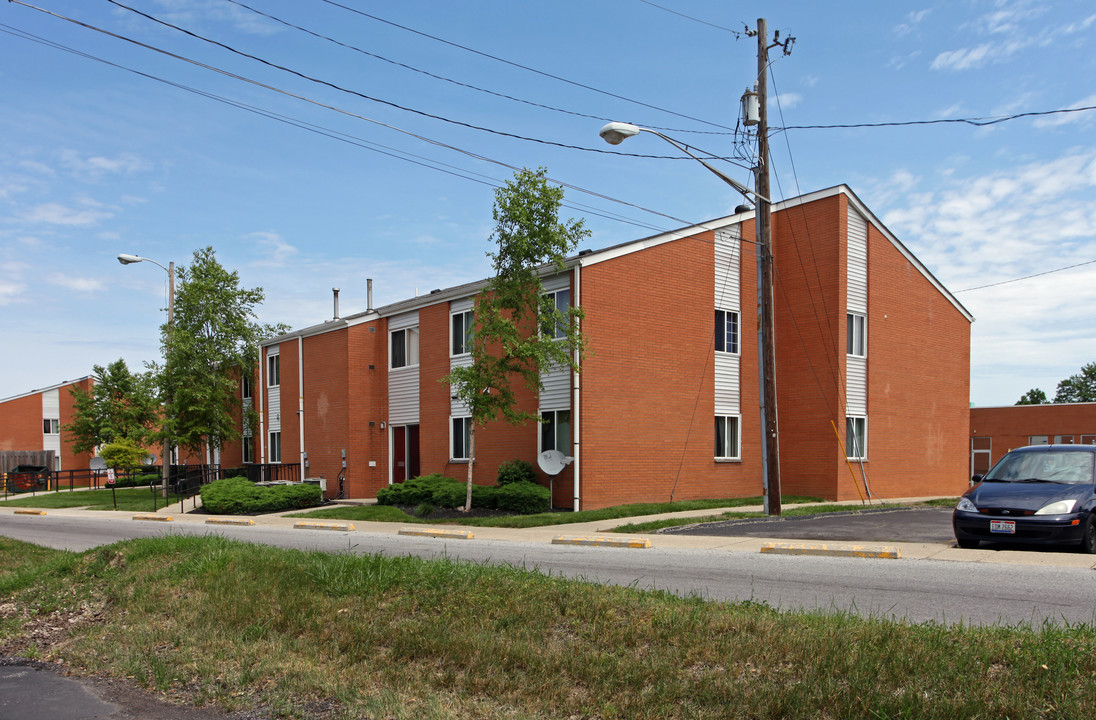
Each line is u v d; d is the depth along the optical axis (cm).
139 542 1121
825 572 935
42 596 985
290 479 3064
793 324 2428
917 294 2639
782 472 2433
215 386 3161
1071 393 7800
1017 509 1040
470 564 920
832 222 2342
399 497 2264
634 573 971
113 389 4594
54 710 600
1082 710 432
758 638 581
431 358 2594
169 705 604
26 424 5122
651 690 522
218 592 845
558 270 1978
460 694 567
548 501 1991
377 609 755
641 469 2088
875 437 2425
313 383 2975
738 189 1767
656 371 2138
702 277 2277
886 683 490
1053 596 737
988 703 449
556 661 588
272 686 621
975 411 4197
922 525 1505
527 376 1928
